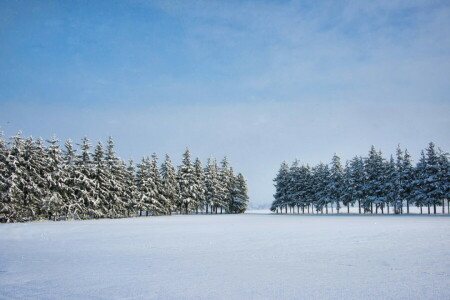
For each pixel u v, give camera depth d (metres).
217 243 14.36
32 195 42.75
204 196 73.56
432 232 17.94
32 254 11.83
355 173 67.69
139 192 61.72
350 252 10.99
